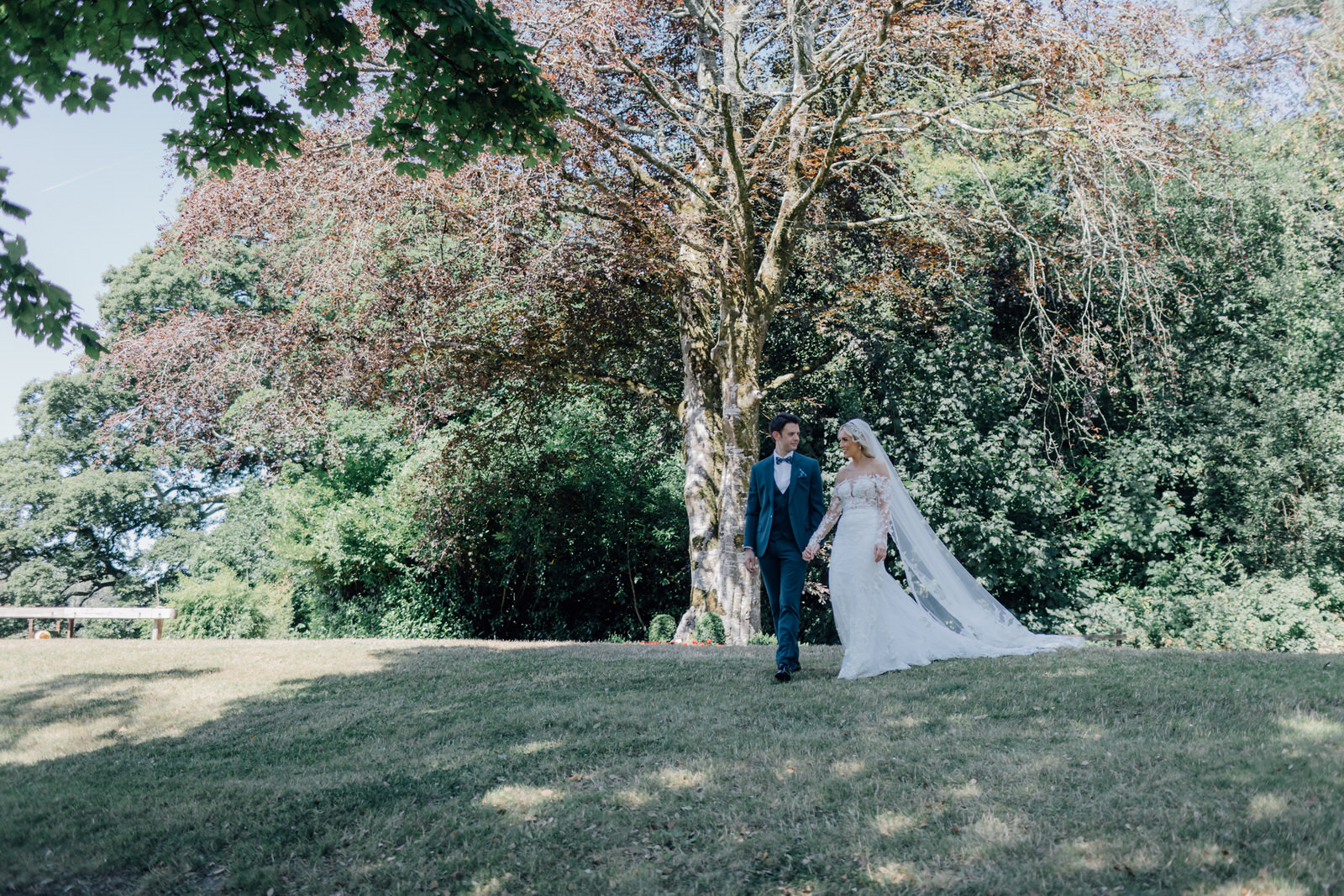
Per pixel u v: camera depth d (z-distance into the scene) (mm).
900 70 15273
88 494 30922
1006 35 12969
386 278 14930
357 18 13602
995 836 3650
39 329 6145
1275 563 18969
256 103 7348
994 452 18250
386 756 5477
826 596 18812
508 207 13312
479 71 7062
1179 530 18891
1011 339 21078
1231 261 19203
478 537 22484
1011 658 7473
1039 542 18297
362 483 24359
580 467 22250
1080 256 16297
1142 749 4500
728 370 16484
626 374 20031
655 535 23125
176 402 15258
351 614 24078
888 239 17672
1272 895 3000
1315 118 17297
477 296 15164
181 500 33875
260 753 5789
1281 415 18906
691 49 18328
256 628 22953
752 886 3498
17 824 4660
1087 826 3654
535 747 5387
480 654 9477
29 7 5797
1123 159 13695
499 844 4020
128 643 11727
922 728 5309
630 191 16156
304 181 14445
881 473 7320
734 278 16250
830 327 18797
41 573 31016
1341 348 19141
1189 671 6441
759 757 4895
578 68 13398
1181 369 19703
